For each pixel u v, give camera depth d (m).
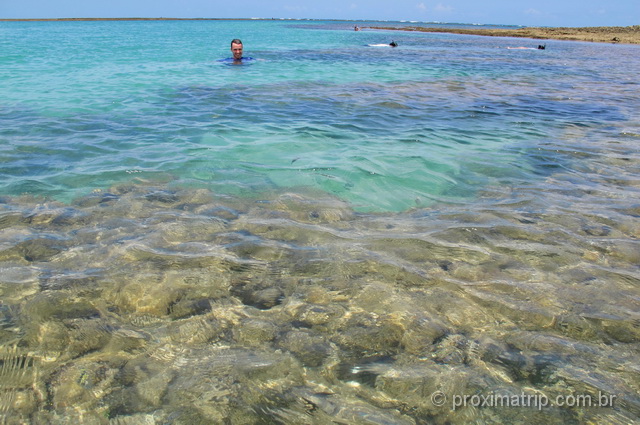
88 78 12.25
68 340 2.50
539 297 2.97
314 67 16.56
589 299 2.96
